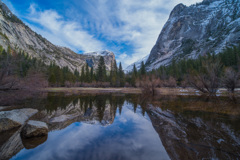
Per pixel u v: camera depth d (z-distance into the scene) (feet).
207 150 11.39
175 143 13.30
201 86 67.82
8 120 18.19
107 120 23.44
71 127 19.52
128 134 16.42
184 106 32.81
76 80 206.59
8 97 41.22
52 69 160.04
